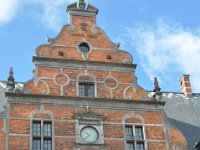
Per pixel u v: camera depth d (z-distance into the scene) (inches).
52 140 840.3
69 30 979.3
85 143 850.8
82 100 895.1
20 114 852.6
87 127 870.4
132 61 970.1
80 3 1026.7
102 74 939.3
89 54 959.0
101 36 989.2
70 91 903.7
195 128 1033.5
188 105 1145.4
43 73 910.4
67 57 944.3
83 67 936.9
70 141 847.7
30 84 890.7
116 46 982.4
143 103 921.5
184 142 899.4
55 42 954.7
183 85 1230.9
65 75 919.0
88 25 997.8
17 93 868.6
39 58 922.7
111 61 962.1
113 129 879.7
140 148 875.4
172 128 910.4
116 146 862.5
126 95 925.8
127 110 907.4
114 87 930.1
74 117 872.9
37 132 845.2
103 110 895.1
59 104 880.9
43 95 879.7
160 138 892.6
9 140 821.9
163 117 917.8
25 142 825.5
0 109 940.6
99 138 862.5
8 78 883.4
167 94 1185.4
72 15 1002.7
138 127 897.5
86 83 924.0
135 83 944.3
